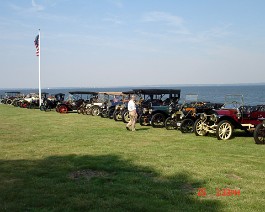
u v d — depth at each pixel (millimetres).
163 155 8352
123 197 5078
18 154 8570
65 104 25000
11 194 5207
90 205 4727
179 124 13062
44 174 6531
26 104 31062
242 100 11695
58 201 4906
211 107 13641
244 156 8258
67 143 10406
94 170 6863
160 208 4586
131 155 8352
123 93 18328
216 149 9297
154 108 15281
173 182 5898
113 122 17531
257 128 10227
